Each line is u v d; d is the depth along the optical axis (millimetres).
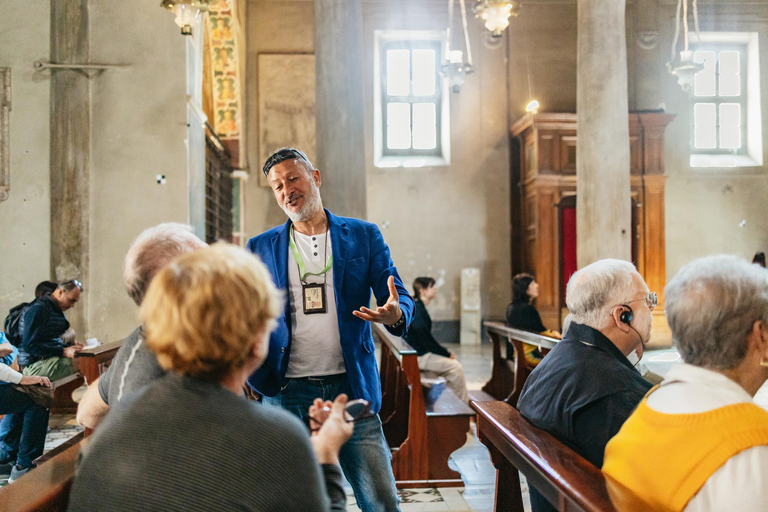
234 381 1227
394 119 15195
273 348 2441
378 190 14727
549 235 13367
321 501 1169
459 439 4527
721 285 1426
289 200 2498
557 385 2141
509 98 14719
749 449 1278
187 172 7383
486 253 14711
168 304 1153
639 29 14602
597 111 8031
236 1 12805
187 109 7406
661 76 14648
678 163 14664
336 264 2504
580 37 8219
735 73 15234
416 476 4402
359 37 7645
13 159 7141
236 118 13484
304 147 14125
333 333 2494
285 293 2484
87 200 7250
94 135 7305
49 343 5293
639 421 1521
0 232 7113
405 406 5348
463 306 14383
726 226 14664
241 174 13500
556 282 13336
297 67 14211
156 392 1168
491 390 7117
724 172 14727
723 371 1463
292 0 14289
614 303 2162
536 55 14727
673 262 14547
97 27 7352
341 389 2488
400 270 14641
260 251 2578
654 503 1382
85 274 7203
